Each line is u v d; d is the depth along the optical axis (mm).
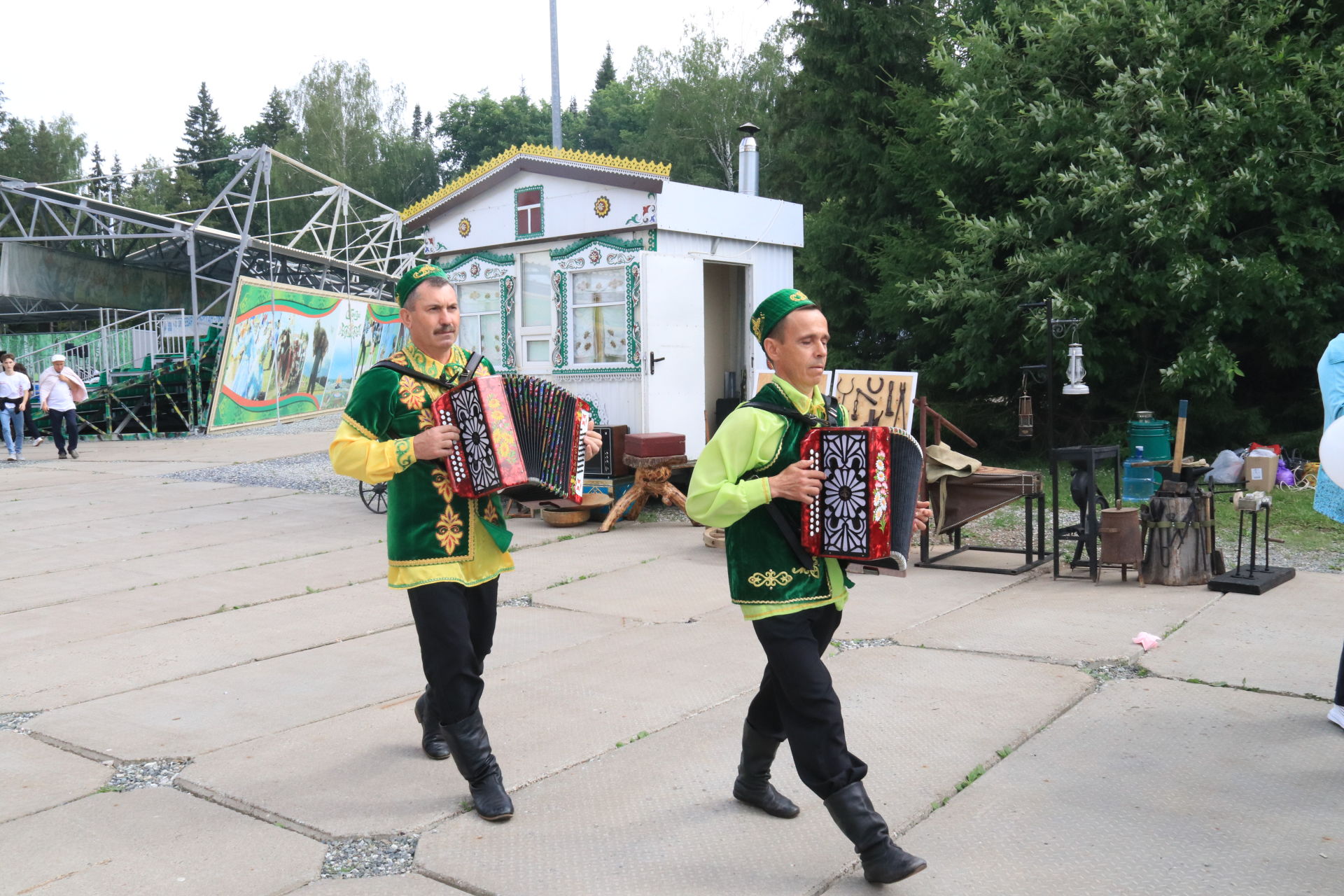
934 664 5230
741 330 11711
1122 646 5398
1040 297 12344
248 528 10195
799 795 3775
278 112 78750
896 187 16281
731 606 6648
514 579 7555
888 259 15086
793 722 3045
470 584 3715
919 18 18375
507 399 3580
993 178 13820
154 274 29672
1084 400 14297
